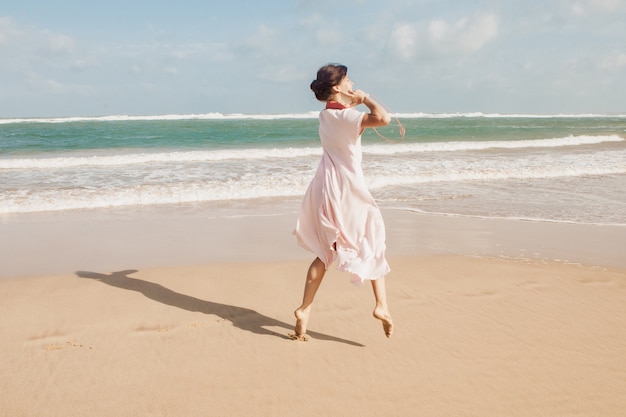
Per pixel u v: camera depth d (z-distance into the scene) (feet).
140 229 23.40
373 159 52.54
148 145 76.18
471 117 314.76
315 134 103.30
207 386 9.34
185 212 27.63
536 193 33.42
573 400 8.91
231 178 38.37
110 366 10.03
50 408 8.58
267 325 12.23
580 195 32.71
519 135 102.01
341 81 10.70
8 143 78.74
